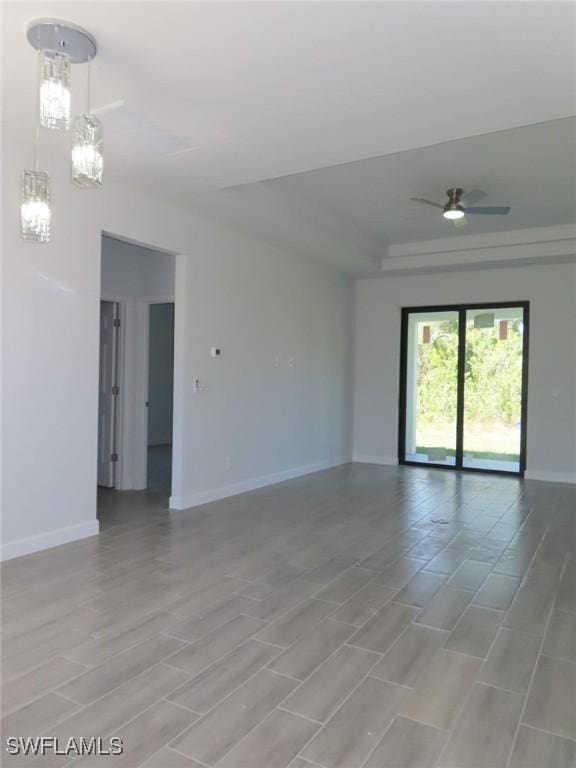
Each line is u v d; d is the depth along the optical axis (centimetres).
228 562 367
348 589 325
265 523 466
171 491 565
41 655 242
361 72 269
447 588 329
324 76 273
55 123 225
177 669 232
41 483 380
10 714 200
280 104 302
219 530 443
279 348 641
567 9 220
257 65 264
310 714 203
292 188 507
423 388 786
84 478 412
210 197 461
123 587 321
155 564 360
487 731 195
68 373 396
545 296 698
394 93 288
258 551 392
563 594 321
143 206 452
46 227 267
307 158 377
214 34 240
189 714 202
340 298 777
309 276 699
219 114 314
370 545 411
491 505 548
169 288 565
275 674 230
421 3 218
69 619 278
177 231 487
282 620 282
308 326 700
